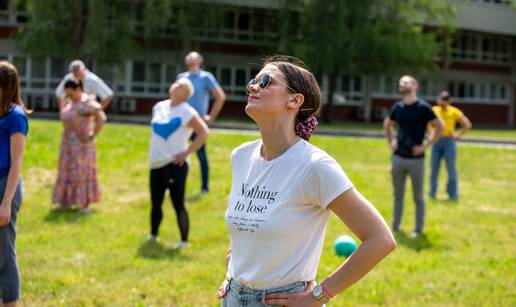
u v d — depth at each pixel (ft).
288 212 8.91
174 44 123.44
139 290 19.51
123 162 45.27
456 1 151.23
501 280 22.25
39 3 101.40
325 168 8.77
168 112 24.30
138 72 128.26
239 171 9.82
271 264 8.98
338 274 8.66
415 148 28.32
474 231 30.99
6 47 120.78
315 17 117.39
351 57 120.16
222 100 34.96
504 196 43.01
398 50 121.90
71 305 18.11
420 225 28.99
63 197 30.53
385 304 19.16
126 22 106.11
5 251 15.01
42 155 45.03
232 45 137.08
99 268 21.74
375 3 123.85
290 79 9.24
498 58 168.04
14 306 15.16
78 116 30.19
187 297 19.04
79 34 105.60
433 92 160.45
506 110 171.42
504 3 157.28
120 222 28.96
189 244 25.41
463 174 53.72
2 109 14.85
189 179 41.11
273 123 9.31
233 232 9.40
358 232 8.65
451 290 20.79
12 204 15.10
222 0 123.75
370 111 149.07
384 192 41.16
